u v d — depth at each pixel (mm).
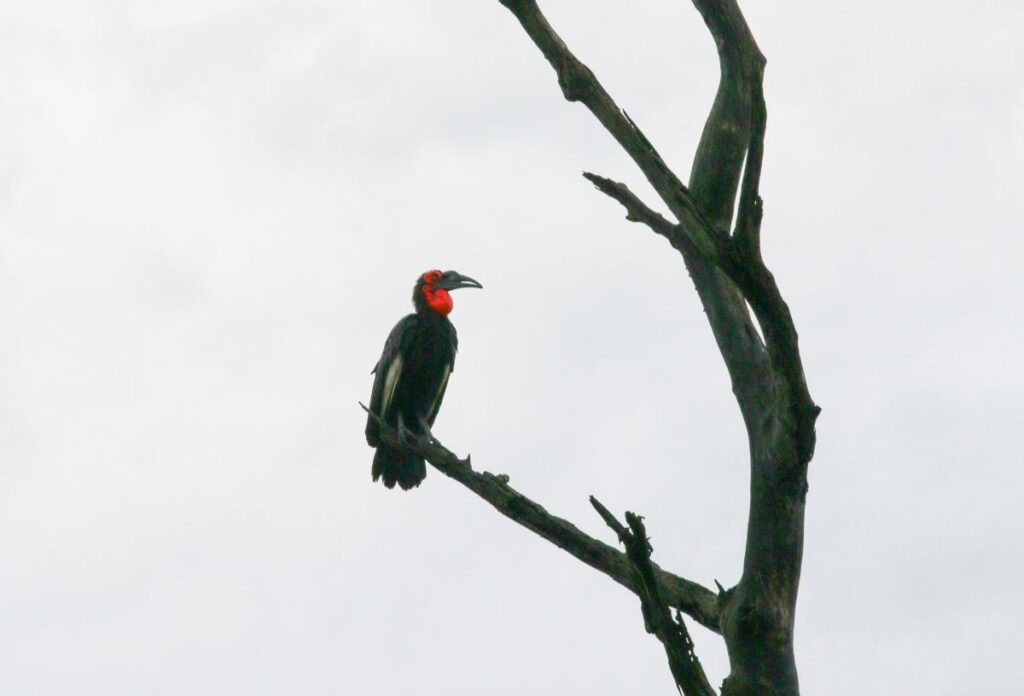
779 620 11086
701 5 12500
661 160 10820
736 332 11680
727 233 10305
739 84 12539
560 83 11781
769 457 11086
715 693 10938
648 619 11055
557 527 13406
